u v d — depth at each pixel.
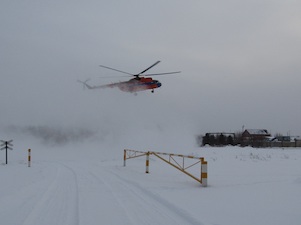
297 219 5.82
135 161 22.03
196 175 13.52
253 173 13.52
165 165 18.61
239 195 8.38
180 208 6.84
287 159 22.45
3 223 5.86
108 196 8.64
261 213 6.31
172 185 10.43
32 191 9.29
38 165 19.25
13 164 20.27
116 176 13.30
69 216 6.39
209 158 23.86
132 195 8.84
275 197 7.94
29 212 6.68
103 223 5.89
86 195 8.73
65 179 12.23
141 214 6.58
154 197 8.49
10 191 9.20
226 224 5.55
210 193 8.80
